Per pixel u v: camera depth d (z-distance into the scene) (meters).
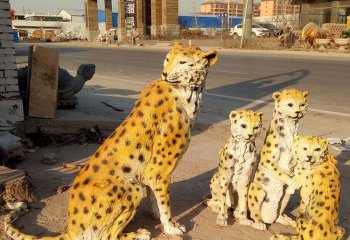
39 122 6.70
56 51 6.79
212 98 10.38
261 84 12.65
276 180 3.76
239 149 3.71
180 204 4.48
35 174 5.27
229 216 4.18
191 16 60.75
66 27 87.69
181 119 3.53
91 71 8.07
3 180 4.32
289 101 3.61
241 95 10.82
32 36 66.31
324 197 3.35
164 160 3.54
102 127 7.03
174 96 3.53
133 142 3.40
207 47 31.72
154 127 3.46
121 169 3.36
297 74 14.71
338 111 8.70
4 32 6.04
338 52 24.47
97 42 48.97
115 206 3.24
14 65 6.21
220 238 3.77
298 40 28.66
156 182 3.58
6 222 3.68
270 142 3.77
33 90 6.65
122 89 11.75
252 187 3.90
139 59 22.88
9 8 6.05
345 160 5.76
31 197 4.42
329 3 34.34
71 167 5.49
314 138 3.45
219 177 3.94
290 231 3.92
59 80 7.73
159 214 4.03
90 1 52.38
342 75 14.30
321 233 3.26
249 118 3.59
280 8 62.22
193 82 3.47
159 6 45.16
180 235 3.77
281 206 3.97
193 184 5.02
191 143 6.66
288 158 3.66
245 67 17.39
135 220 4.08
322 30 27.39
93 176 3.28
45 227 3.95
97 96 10.20
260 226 3.92
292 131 3.70
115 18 61.88
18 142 5.66
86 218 3.17
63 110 7.74
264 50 27.80
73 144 6.60
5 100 6.19
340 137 6.83
